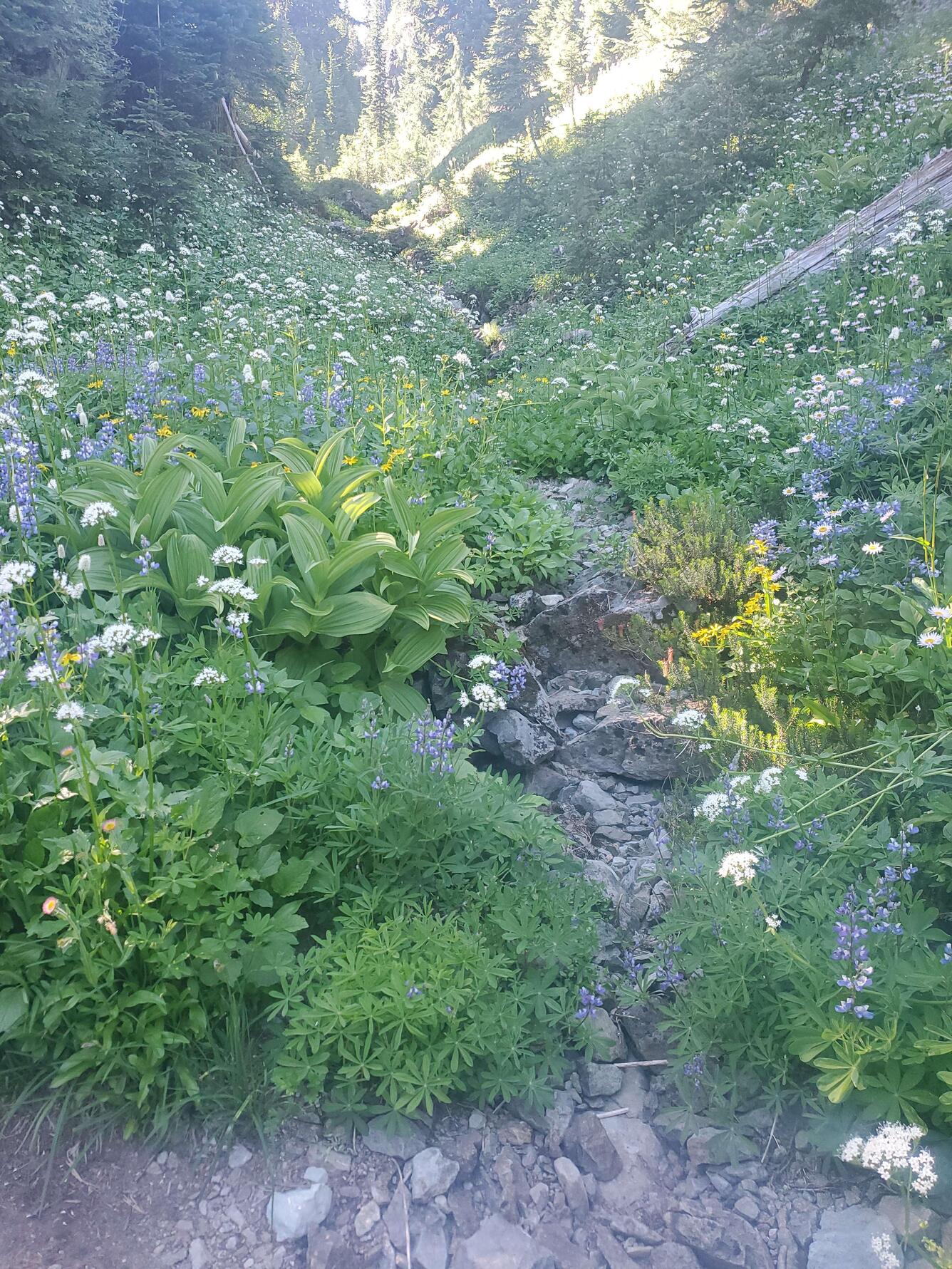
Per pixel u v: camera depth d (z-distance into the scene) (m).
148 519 4.34
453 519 4.65
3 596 2.95
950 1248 2.30
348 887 3.08
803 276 9.53
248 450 5.77
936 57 16.09
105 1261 2.33
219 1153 2.57
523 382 9.66
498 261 23.69
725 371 8.10
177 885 2.64
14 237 12.36
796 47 17.33
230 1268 2.34
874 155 12.76
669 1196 2.56
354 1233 2.42
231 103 27.38
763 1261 2.38
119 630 2.81
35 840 2.71
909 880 2.95
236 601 3.38
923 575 4.12
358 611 4.26
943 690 3.55
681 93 17.83
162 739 3.25
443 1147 2.64
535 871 3.27
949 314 6.76
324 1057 2.62
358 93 89.94
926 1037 2.41
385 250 29.27
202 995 2.74
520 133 47.22
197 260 13.42
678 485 6.29
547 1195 2.55
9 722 2.81
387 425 6.11
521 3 51.69
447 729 3.35
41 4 14.00
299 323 9.15
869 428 5.27
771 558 4.92
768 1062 2.70
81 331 7.60
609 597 5.03
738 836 3.18
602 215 18.30
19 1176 2.49
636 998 2.96
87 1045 2.52
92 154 15.30
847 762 3.51
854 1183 2.52
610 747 4.36
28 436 5.17
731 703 4.09
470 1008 2.69
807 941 2.74
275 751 3.25
